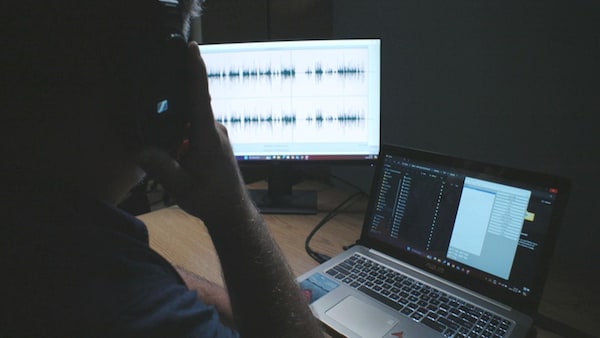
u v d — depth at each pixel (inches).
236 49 40.5
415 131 41.4
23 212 10.3
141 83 11.6
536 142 32.9
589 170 30.4
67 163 11.3
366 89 39.9
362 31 44.3
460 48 36.2
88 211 11.6
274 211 41.7
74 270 10.2
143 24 11.2
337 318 24.2
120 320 10.4
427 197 30.3
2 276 9.7
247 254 15.9
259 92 40.9
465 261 27.5
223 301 25.1
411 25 39.4
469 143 37.2
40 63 10.0
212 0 44.4
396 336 22.8
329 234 37.4
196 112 15.1
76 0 9.9
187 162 15.8
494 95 34.7
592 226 30.9
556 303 27.6
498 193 26.9
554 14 30.3
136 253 12.0
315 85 40.2
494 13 33.5
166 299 11.7
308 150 41.2
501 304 25.4
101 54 10.5
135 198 42.0
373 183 33.4
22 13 9.5
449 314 24.6
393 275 28.7
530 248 25.1
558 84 30.9
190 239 36.3
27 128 10.4
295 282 17.5
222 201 15.9
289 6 47.5
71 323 9.8
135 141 11.9
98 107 11.1
